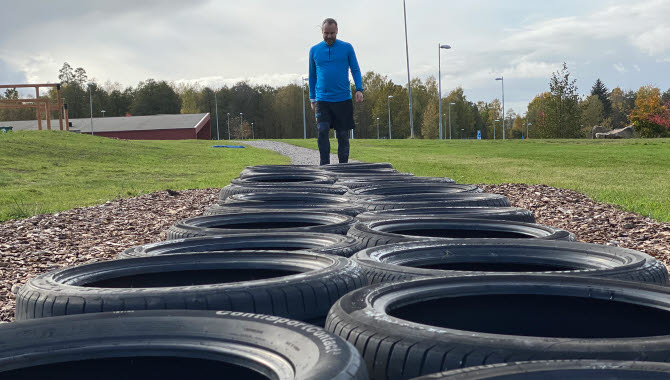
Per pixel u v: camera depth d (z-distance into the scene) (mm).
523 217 4242
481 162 22344
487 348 1438
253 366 1555
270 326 1644
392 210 4316
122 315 1779
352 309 1810
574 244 2982
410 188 5828
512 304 2076
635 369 1166
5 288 5133
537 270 2967
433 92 150125
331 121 9578
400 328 1608
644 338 1438
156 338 1689
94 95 139625
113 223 8969
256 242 3387
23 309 2293
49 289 2285
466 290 2035
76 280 2543
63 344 1690
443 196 5160
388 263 2623
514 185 12594
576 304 2053
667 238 6727
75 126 89562
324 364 1340
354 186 6102
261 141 52500
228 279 2793
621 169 18125
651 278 2521
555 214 8922
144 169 23922
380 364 1564
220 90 147250
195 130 88062
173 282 2777
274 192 5336
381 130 136500
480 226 3814
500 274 2133
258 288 2193
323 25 9148
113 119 95312
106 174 21328
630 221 7957
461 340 1487
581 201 10148
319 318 2246
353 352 1448
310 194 5203
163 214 9898
